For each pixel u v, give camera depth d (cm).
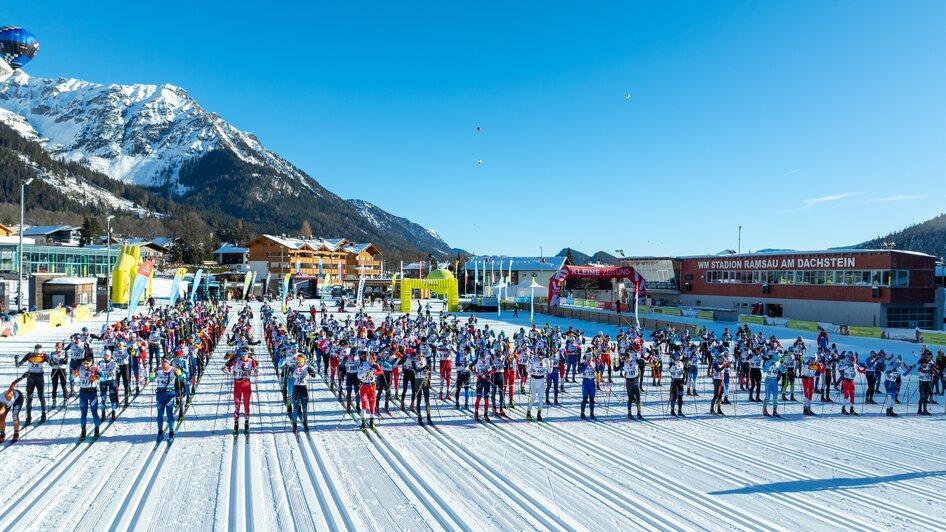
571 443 1310
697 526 859
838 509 939
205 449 1212
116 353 1648
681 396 1641
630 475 1088
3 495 946
